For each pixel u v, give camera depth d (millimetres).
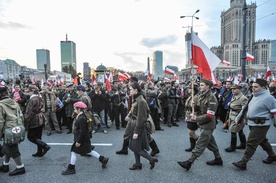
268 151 4504
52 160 4789
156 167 4363
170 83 8750
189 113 5051
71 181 3801
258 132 4066
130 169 4254
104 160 4301
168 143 5992
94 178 3906
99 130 7617
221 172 4117
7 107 3891
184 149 5473
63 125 8547
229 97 7602
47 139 6527
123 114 8070
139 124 3977
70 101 7289
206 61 5172
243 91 9375
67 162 4672
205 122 4160
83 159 4824
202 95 4273
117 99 7891
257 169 4238
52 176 4000
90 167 4391
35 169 4312
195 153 4141
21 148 5633
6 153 3965
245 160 4180
